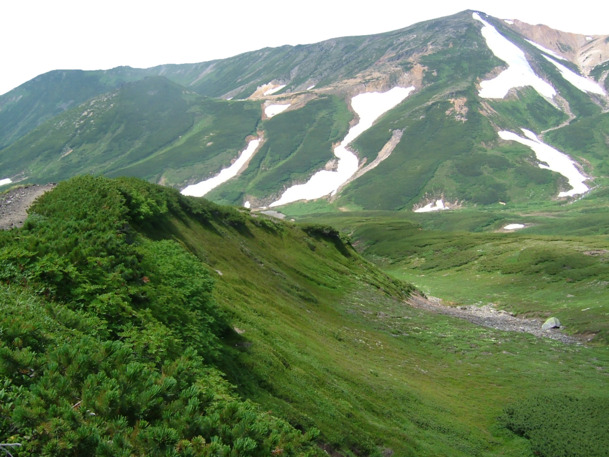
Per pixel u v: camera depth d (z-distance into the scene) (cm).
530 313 8162
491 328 6725
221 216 6619
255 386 2061
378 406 2836
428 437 2730
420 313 7106
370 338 5009
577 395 3959
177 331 1738
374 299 7156
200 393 1102
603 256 10681
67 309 1313
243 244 6100
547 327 7038
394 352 4772
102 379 940
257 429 1034
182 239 4362
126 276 1753
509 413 3488
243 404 1320
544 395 3891
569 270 10238
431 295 10725
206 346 1852
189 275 2345
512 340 6031
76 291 1440
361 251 17838
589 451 2819
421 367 4500
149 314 1573
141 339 1338
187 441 898
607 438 3000
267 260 6275
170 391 1041
